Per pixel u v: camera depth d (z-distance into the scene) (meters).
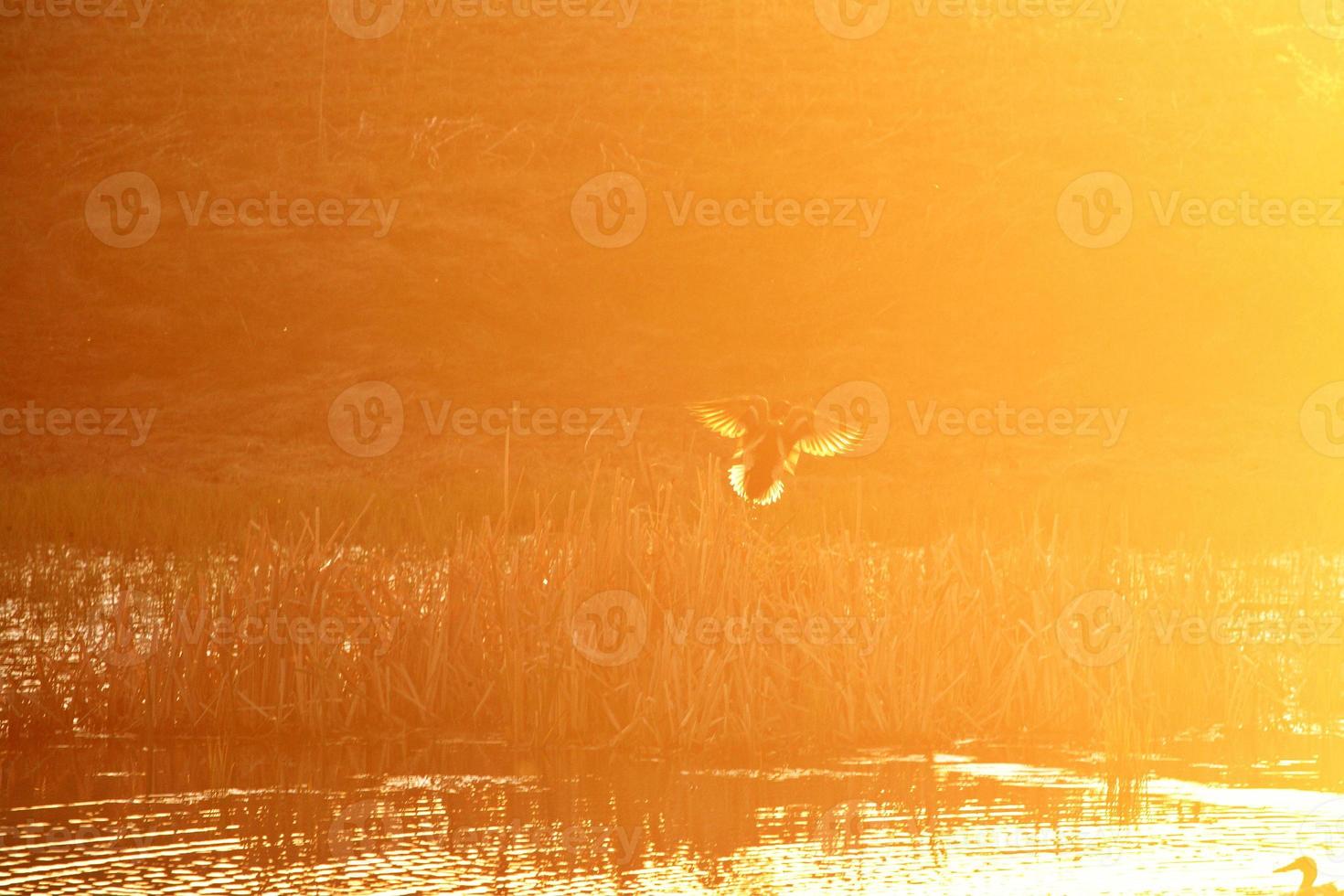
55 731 46.88
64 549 71.19
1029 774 41.69
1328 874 32.22
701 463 103.69
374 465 106.12
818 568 49.69
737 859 34.00
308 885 32.25
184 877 32.91
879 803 38.78
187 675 47.75
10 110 157.75
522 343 127.56
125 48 169.12
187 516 78.12
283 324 129.00
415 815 38.03
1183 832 35.66
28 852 34.69
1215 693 47.53
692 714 45.12
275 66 165.88
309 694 47.72
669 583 48.31
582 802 39.03
